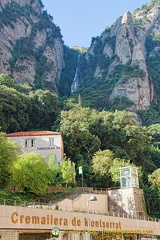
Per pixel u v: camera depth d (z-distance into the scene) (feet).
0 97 289.53
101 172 216.95
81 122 274.57
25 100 321.11
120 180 187.93
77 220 125.39
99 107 486.38
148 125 464.65
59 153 228.02
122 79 529.04
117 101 503.20
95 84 594.24
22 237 112.27
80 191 193.67
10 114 297.94
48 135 232.94
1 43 506.48
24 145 230.48
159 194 208.64
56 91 542.16
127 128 280.10
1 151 150.71
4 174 152.35
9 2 611.06
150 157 301.43
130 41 629.92
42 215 113.60
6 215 103.65
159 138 399.24
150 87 546.26
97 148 259.80
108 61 643.86
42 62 565.53
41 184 162.91
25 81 500.33
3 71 479.82
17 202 119.96
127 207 178.29
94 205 175.42
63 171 199.82
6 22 554.05
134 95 508.53
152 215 205.98
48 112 329.52
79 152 256.73
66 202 161.48
